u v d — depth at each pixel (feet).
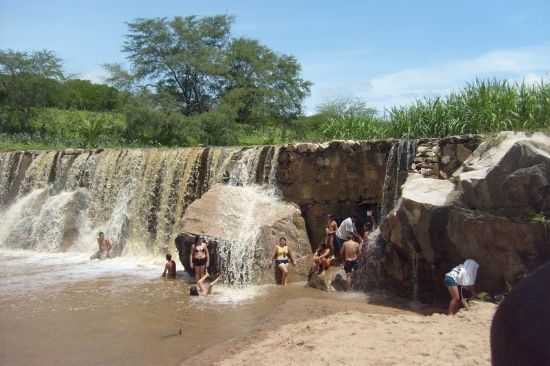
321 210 64.23
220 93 156.35
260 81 155.63
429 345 26.20
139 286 53.42
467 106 62.75
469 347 25.53
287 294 49.52
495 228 38.29
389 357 24.68
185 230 58.59
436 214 41.83
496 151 43.01
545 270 4.74
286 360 26.07
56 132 155.33
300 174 65.31
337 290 50.31
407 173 55.42
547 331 4.40
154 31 150.82
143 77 154.40
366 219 62.23
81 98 188.03
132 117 136.67
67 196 85.97
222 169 72.18
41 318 40.91
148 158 81.15
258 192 66.49
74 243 81.20
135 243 77.97
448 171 51.93
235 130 142.00
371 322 31.89
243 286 53.16
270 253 55.52
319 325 31.99
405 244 45.19
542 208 37.73
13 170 101.81
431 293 44.45
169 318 40.68
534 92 58.70
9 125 157.58
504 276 38.37
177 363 30.17
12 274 60.49
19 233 85.81
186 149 77.51
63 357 31.73
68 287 52.85
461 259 41.34
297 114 159.12
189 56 147.33
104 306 44.78
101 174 86.53
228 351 30.22
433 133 64.80
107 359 31.24
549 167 37.73
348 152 62.28
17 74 156.66
